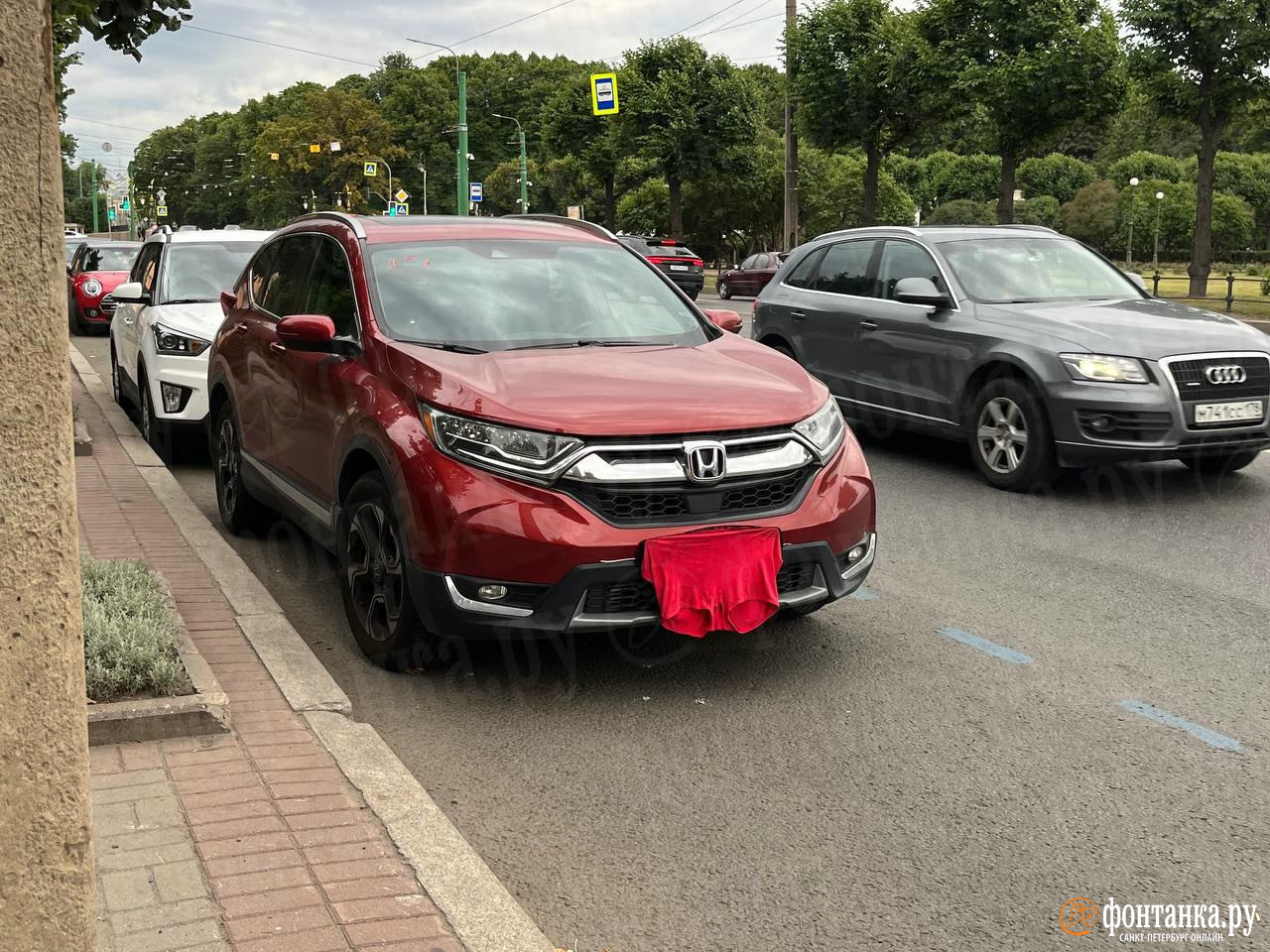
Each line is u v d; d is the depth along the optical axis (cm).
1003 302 885
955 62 3269
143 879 299
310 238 641
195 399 920
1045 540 708
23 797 167
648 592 441
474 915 290
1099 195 9600
